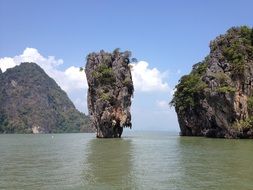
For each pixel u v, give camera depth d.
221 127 91.94
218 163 37.59
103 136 106.19
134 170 33.44
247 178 28.62
